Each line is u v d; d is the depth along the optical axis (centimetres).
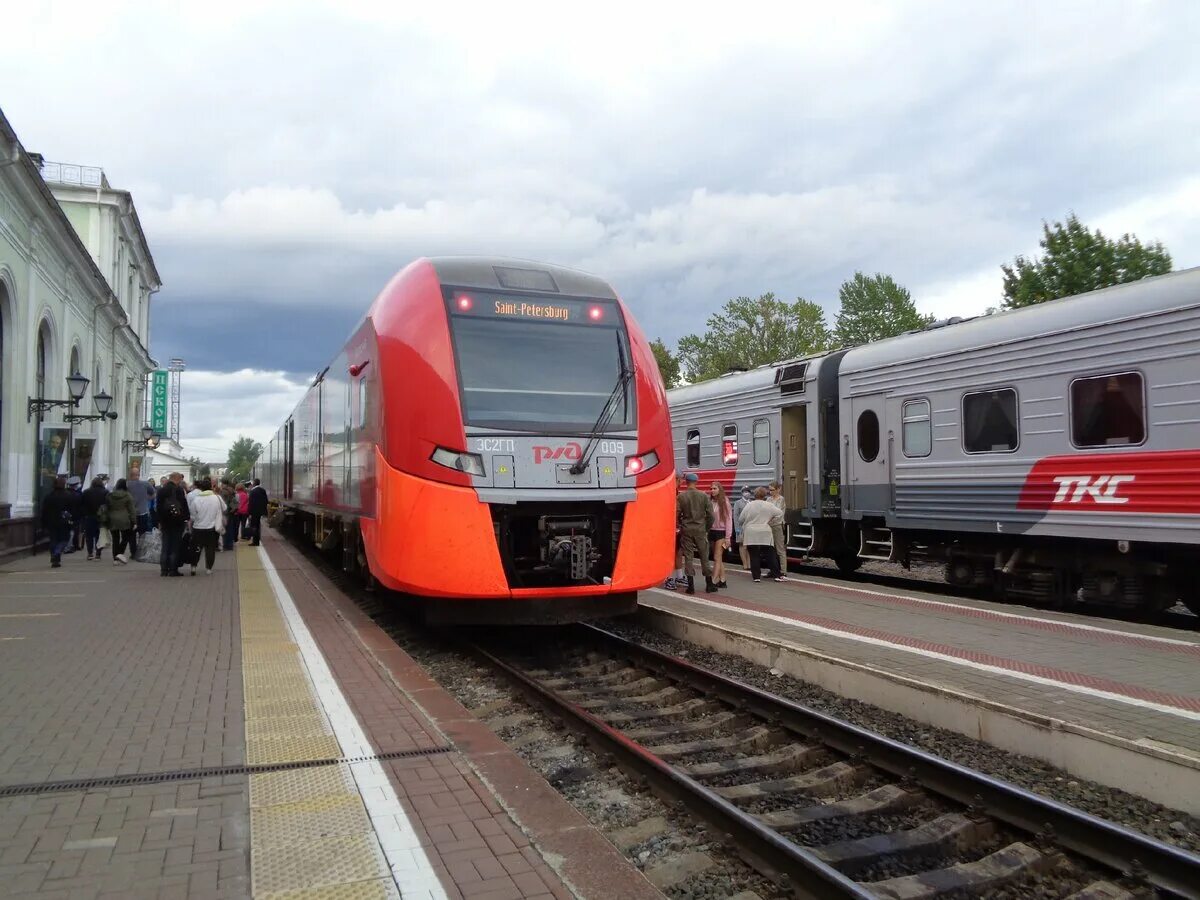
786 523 1519
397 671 719
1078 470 984
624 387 861
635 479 831
